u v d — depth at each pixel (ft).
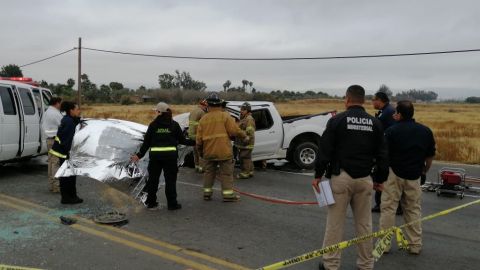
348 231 20.42
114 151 22.97
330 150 14.47
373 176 15.51
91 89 270.46
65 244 17.58
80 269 15.21
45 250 16.89
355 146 14.40
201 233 19.48
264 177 34.37
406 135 16.92
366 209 14.89
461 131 86.89
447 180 28.53
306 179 33.73
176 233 19.39
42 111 33.86
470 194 29.37
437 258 17.12
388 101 22.95
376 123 14.65
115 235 18.83
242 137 25.88
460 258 17.17
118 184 22.97
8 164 37.27
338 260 14.98
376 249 14.55
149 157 22.80
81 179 30.63
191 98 283.59
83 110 158.81
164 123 22.66
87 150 23.16
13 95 30.68
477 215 23.68
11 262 15.65
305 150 38.22
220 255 16.88
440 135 77.25
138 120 108.17
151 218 21.65
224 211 23.35
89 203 24.09
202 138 24.93
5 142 29.66
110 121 25.26
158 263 15.92
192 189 28.94
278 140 37.14
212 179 25.68
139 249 17.25
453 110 270.67
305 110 190.49
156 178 22.99
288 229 20.39
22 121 31.09
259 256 16.88
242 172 33.65
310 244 18.38
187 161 37.47
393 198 17.35
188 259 16.37
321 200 14.66
